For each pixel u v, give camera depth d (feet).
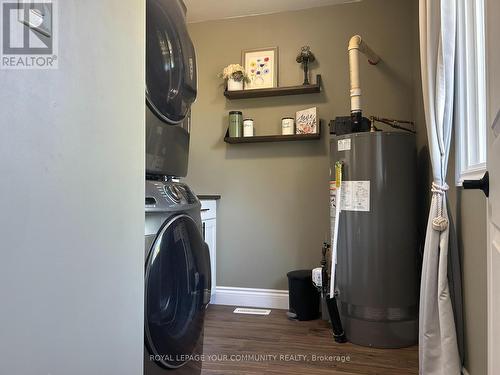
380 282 7.45
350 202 7.81
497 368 3.00
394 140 7.61
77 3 2.30
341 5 9.77
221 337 7.79
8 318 1.76
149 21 4.18
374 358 6.81
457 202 5.83
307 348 7.24
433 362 5.69
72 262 2.23
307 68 9.84
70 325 2.20
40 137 1.97
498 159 2.91
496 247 3.06
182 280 4.60
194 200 5.21
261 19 10.33
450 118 5.74
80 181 2.31
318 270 8.38
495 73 2.96
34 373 1.91
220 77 10.46
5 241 1.74
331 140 8.36
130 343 2.90
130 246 2.91
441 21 5.52
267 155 10.20
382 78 9.42
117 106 2.74
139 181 3.06
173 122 4.88
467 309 5.43
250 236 10.24
